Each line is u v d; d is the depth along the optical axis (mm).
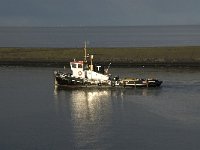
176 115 64750
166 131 56938
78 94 81562
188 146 51438
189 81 94188
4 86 91125
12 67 121062
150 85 85938
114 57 128750
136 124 60156
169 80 95750
